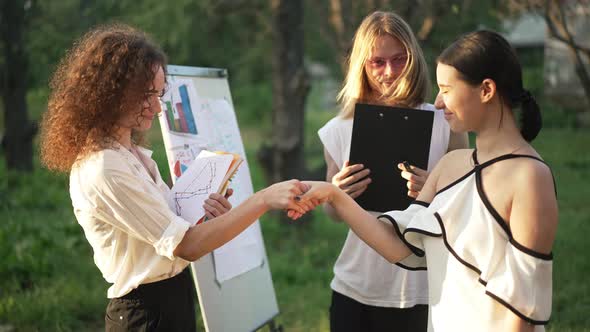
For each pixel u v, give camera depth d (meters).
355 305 2.65
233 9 7.29
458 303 1.83
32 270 4.79
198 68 3.02
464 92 1.84
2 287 4.54
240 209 2.04
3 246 4.91
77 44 2.18
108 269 2.07
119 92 1.98
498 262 1.77
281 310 4.55
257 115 18.44
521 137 1.86
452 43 1.91
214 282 2.74
